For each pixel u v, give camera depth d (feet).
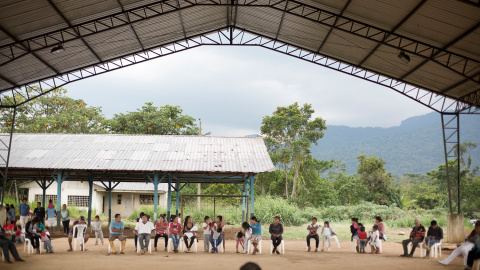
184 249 56.24
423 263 44.42
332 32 69.15
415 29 57.88
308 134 179.83
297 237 86.33
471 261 39.40
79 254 50.67
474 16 49.85
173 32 75.97
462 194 100.73
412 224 109.50
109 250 50.96
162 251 56.18
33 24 57.00
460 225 73.41
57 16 57.11
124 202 141.28
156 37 75.61
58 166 79.56
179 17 70.90
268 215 108.68
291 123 178.70
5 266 38.99
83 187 133.18
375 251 57.98
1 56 63.36
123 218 132.77
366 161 177.99
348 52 74.08
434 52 62.54
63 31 61.87
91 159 82.64
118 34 69.97
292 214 110.52
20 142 90.27
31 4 52.26
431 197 176.35
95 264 40.06
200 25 76.48
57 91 166.81
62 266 38.68
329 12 61.67
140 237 52.08
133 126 151.64
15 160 81.71
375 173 172.86
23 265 39.55
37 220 51.52
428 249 50.93
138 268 37.24
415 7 52.49
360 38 67.36
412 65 68.85
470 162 100.42
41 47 63.16
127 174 89.76
